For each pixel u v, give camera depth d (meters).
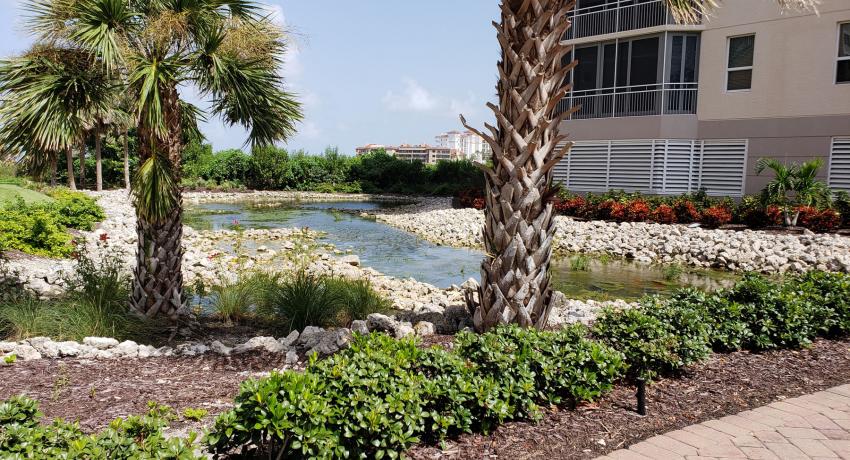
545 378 3.54
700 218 15.92
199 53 5.79
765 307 5.03
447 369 3.43
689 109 19.06
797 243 12.60
